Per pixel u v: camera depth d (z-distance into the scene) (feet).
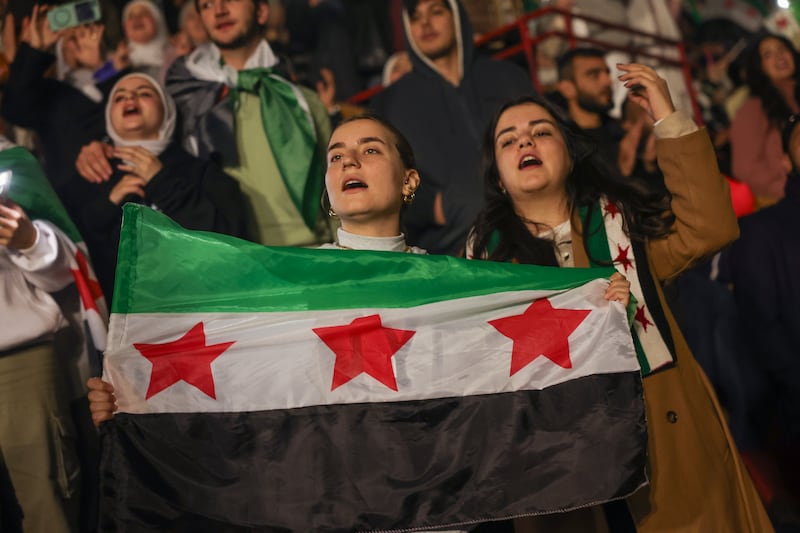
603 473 9.37
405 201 11.17
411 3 18.20
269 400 9.62
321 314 9.95
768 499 15.26
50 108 16.55
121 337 9.62
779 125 20.53
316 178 16.14
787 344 15.37
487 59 18.53
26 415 12.20
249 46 16.67
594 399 9.68
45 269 12.69
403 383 9.78
